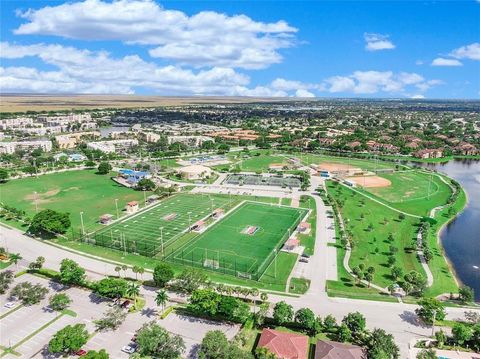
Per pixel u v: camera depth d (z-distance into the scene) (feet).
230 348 377.50
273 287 539.29
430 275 584.40
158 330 403.13
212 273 581.53
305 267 599.16
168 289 533.55
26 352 406.41
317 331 430.61
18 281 555.69
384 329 444.14
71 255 641.81
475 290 557.74
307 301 503.61
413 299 512.63
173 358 388.37
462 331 410.52
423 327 449.89
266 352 379.55
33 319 464.24
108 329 442.50
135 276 569.64
